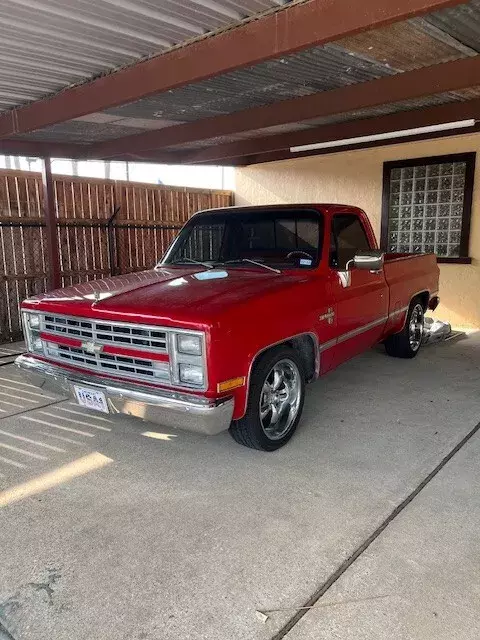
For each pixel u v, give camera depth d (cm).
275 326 339
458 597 222
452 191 806
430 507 294
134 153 724
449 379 540
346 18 262
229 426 331
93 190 803
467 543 260
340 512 289
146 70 374
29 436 400
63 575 240
